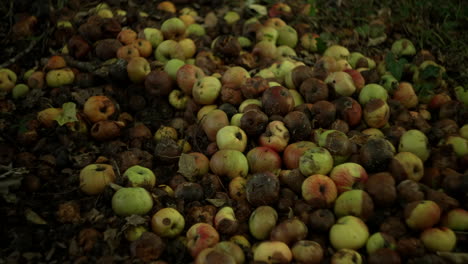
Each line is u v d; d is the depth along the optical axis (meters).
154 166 1.18
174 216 1.01
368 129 1.21
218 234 1.01
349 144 1.11
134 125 1.26
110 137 1.21
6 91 1.32
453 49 1.50
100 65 1.33
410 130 1.15
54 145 1.17
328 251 0.99
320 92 1.23
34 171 1.12
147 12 1.56
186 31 1.49
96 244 0.98
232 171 1.11
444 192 1.06
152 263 0.96
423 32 1.56
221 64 1.41
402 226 0.99
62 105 1.23
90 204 1.06
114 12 1.52
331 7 1.66
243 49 1.48
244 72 1.28
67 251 0.99
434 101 1.31
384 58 1.45
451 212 1.00
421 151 1.12
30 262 0.97
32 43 1.40
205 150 1.20
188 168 1.12
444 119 1.24
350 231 0.98
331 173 1.08
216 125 1.17
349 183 1.06
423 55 1.43
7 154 1.14
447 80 1.39
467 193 1.03
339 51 1.44
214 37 1.53
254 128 1.15
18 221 1.03
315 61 1.47
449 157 1.12
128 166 1.13
